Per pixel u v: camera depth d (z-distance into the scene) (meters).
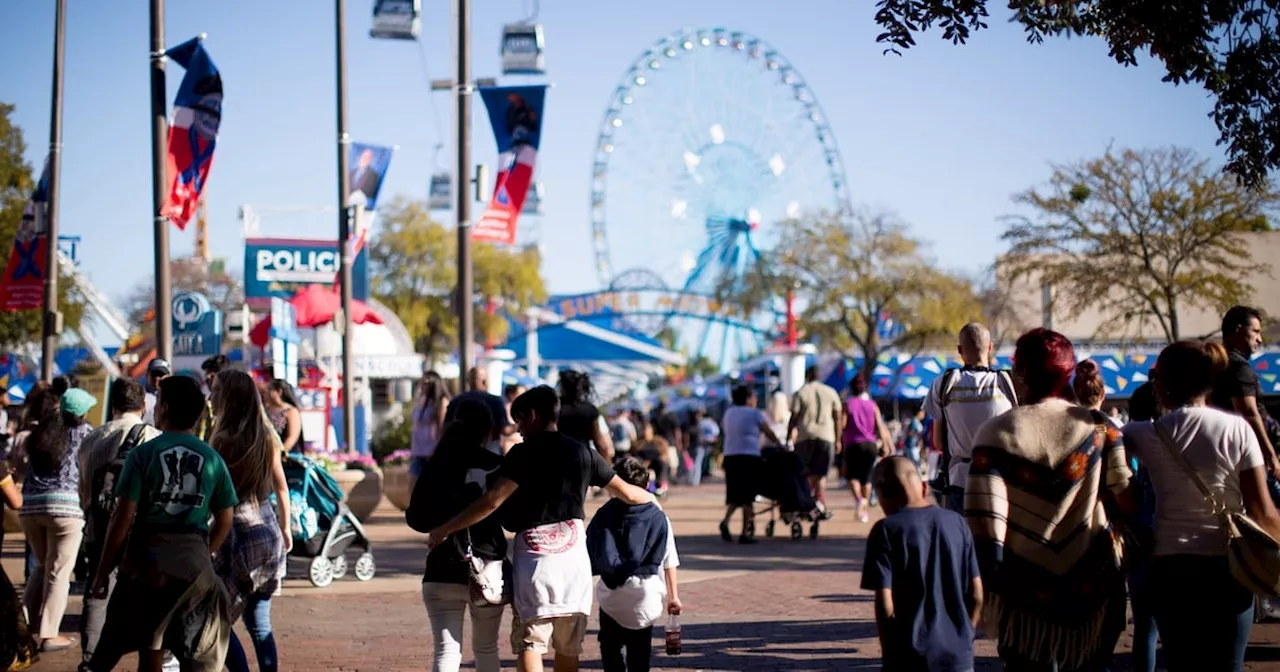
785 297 46.72
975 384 7.69
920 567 4.88
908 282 45.06
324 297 23.80
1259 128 7.39
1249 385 6.59
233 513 6.56
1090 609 4.97
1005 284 47.47
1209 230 32.66
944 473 7.87
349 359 21.62
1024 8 7.38
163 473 5.86
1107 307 35.12
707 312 52.16
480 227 16.80
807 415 16.56
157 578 5.76
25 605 8.97
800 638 8.77
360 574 12.21
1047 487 4.99
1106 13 7.32
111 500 7.38
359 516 15.99
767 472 15.71
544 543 6.02
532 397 6.12
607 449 10.73
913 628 4.84
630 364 54.16
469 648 8.66
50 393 10.22
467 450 6.18
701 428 34.50
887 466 5.04
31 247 19.72
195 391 6.09
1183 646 5.09
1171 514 5.09
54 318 19.41
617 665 6.50
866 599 10.66
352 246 21.81
